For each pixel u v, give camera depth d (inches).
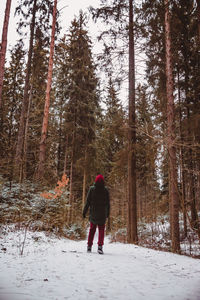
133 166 345.7
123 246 251.4
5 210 276.1
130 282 100.0
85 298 76.2
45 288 82.7
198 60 393.7
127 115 321.1
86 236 489.1
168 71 293.6
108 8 350.9
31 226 277.6
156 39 322.3
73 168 673.0
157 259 173.8
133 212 332.5
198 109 374.0
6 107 659.4
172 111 276.8
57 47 498.9
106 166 721.0
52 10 481.7
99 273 112.1
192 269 141.5
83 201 639.8
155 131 241.3
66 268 118.0
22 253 154.8
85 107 647.8
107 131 332.8
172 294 86.1
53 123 704.4
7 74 781.3
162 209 518.0
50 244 222.4
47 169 428.8
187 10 321.4
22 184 334.0
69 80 655.1
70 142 692.7
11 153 461.7
